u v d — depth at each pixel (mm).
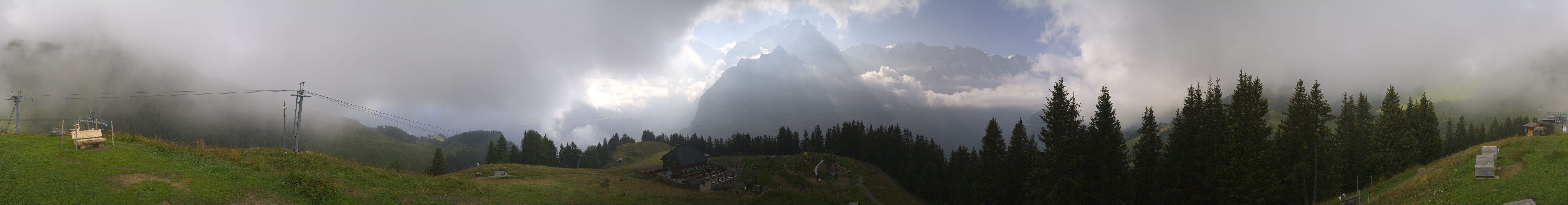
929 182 100938
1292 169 48906
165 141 32875
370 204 29328
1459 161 39562
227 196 25109
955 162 125188
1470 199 30312
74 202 21359
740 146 183625
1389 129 67875
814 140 190875
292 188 28156
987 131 60875
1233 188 43000
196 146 32469
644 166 131500
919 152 137000
